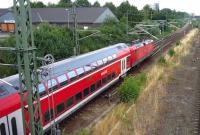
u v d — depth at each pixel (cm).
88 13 7938
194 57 4988
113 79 2897
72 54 4316
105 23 7206
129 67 3462
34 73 1221
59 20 7694
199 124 2000
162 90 2747
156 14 9800
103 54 2803
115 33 6388
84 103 2228
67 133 1880
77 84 2095
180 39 7694
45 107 1691
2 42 3731
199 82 3167
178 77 3397
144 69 3984
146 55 4456
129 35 6669
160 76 3284
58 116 1848
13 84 1562
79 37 5122
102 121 1970
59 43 4172
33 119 1223
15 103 1427
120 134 1808
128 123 1966
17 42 1133
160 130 1891
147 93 2602
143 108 2259
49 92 1731
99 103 2458
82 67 2252
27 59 1141
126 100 2291
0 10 8369
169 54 4566
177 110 2264
